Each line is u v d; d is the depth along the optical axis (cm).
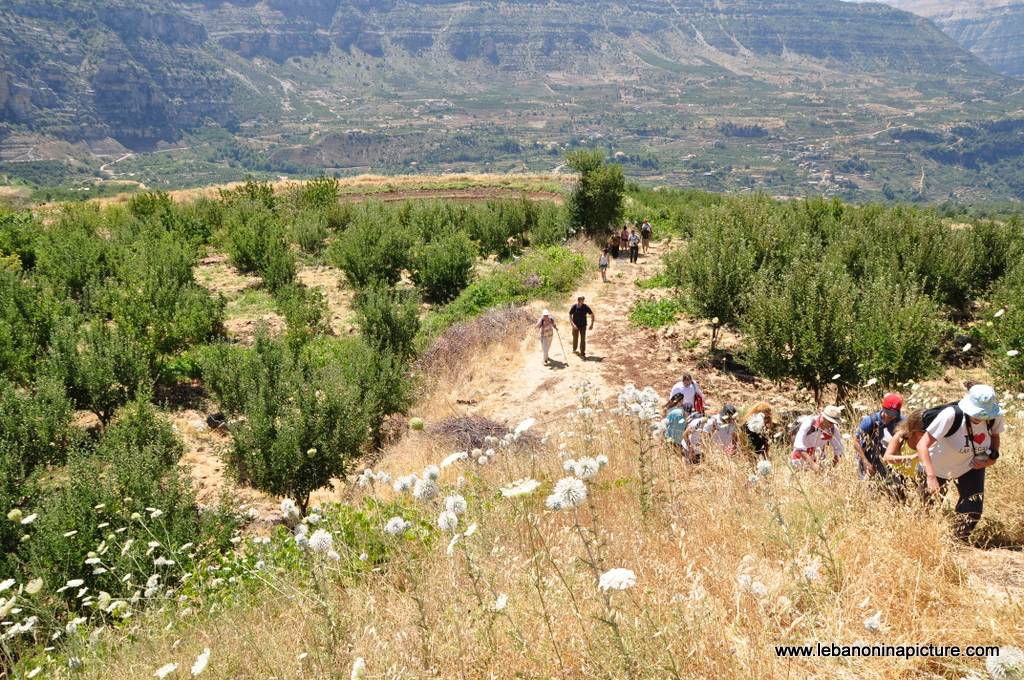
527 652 292
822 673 264
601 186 3234
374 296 1859
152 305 1706
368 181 6003
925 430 463
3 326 1516
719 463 586
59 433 1169
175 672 357
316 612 366
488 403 1438
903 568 330
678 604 297
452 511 318
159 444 1098
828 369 1167
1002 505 446
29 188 10400
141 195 3725
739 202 2264
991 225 1962
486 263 3152
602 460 350
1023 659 197
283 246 2798
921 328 1127
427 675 297
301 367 1414
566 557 359
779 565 347
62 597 693
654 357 1653
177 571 676
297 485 1067
